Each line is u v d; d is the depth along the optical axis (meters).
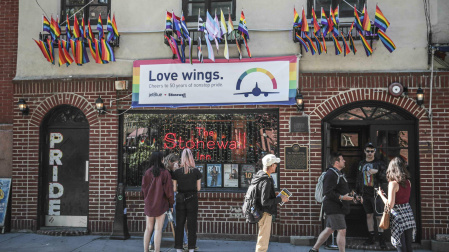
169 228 8.97
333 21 8.02
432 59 8.29
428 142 8.30
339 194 6.80
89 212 9.10
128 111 9.22
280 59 8.66
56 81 9.30
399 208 6.21
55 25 8.88
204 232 8.82
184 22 8.47
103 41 8.71
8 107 9.83
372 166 8.22
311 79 8.62
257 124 8.92
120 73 9.20
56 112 9.57
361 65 8.54
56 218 9.52
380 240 8.04
